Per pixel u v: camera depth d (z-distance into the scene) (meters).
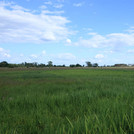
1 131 2.57
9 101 5.37
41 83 11.88
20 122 3.32
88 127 2.20
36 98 5.62
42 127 2.97
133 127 2.12
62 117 3.65
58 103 4.83
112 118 2.44
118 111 2.81
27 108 4.59
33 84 11.31
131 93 5.86
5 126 2.86
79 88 8.92
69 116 3.58
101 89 7.44
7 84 11.45
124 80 13.10
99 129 2.04
